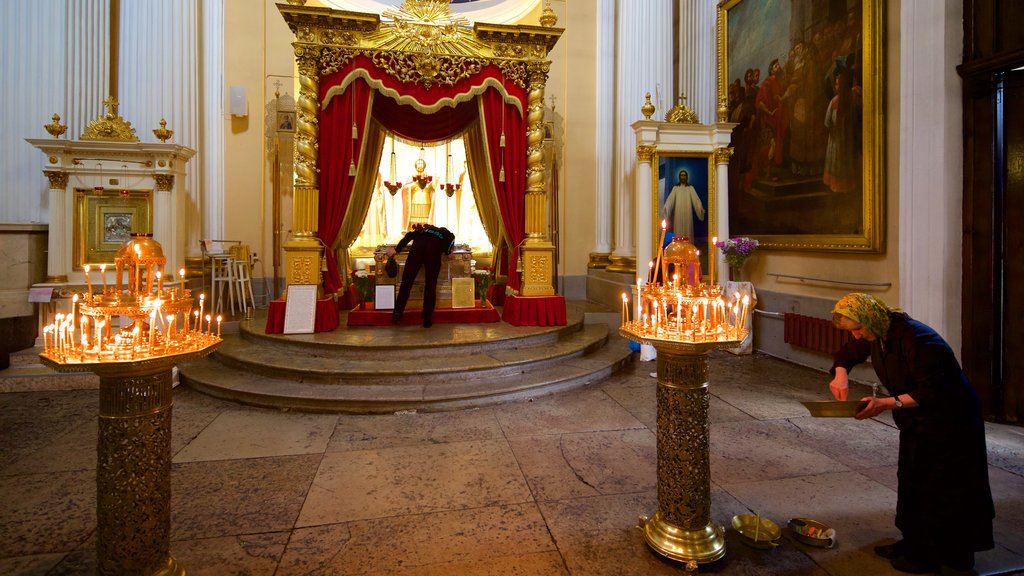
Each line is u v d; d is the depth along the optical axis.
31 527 2.70
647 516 2.80
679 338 2.33
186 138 7.99
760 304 6.83
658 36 8.93
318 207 6.36
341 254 7.97
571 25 10.28
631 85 9.13
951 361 2.24
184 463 3.49
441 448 3.76
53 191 6.12
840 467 3.44
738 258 6.57
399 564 2.39
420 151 9.77
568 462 3.52
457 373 5.02
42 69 6.89
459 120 7.37
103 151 6.31
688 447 2.38
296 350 5.59
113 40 7.84
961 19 4.33
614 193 10.17
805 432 4.07
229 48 8.90
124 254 2.18
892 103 4.91
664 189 6.99
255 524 2.73
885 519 2.78
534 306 6.60
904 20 4.63
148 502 2.02
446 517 2.81
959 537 2.19
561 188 10.27
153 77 7.73
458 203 9.96
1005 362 4.23
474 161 8.35
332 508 2.90
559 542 2.57
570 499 3.01
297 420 4.35
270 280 9.15
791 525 2.64
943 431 2.21
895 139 4.89
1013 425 4.18
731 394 5.07
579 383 5.32
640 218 6.91
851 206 5.29
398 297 6.48
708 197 7.11
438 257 6.46
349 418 4.41
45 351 2.02
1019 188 4.11
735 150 7.26
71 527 2.70
